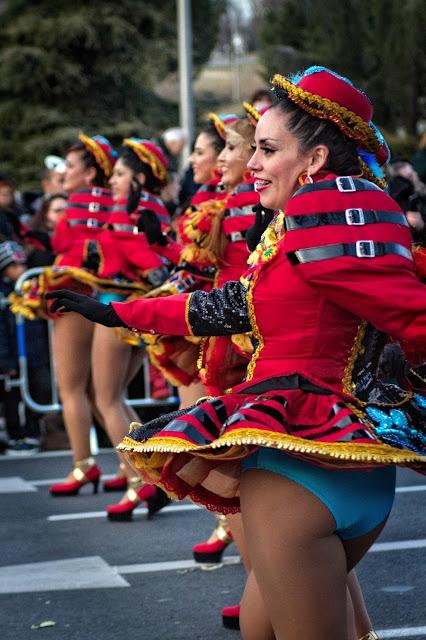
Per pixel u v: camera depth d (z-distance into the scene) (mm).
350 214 3502
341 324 3602
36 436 12477
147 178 8398
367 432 3463
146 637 5801
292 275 3578
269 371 3646
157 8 37812
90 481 9695
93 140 9422
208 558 7188
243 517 3570
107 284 8531
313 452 3367
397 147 23844
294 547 3436
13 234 12469
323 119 3654
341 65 25344
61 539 8031
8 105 35594
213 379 5340
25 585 6855
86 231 9398
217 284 6188
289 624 3469
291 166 3682
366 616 4754
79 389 9516
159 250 8211
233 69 71000
